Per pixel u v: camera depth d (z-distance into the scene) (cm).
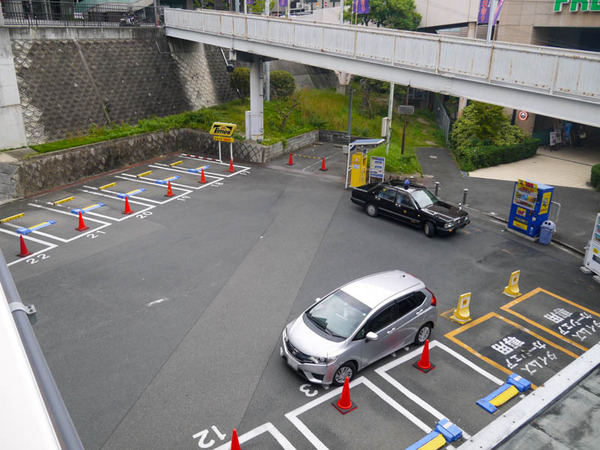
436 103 4159
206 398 970
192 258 1588
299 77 4262
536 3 3039
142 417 920
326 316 1077
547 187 1712
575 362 1066
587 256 1518
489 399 967
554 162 2955
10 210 2022
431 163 2866
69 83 2595
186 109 3186
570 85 1436
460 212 1798
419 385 1019
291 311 1288
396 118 3872
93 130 2592
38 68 2475
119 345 1139
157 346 1136
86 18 3372
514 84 1584
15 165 2138
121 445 855
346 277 1475
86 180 2405
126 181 2392
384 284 1145
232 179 2436
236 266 1537
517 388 1003
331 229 1844
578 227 1892
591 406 946
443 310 1303
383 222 1923
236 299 1345
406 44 1884
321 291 1391
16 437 140
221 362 1081
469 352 1131
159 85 3064
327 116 3488
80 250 1642
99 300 1334
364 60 2059
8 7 2927
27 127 2358
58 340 1155
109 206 2056
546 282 1467
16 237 1748
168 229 1822
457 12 3681
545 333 1211
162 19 3744
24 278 1451
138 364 1073
